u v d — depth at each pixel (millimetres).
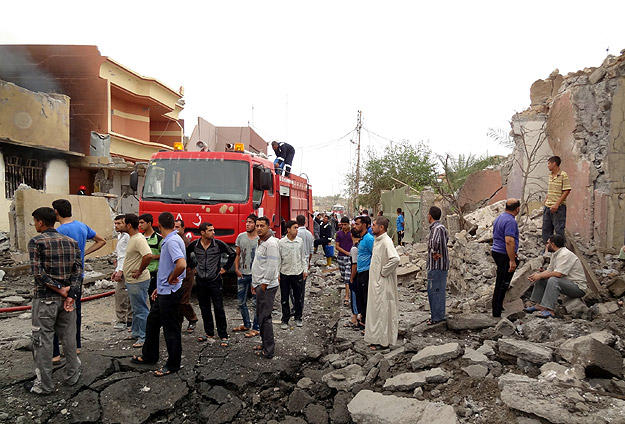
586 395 3840
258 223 5824
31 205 11336
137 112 22047
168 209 8438
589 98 8656
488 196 15469
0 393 4582
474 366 4762
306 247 9297
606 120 8195
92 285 9883
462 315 6527
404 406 4180
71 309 4594
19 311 7586
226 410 4648
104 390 4730
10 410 4312
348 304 8602
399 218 18344
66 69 18938
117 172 18422
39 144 14250
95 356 5422
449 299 8516
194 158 8828
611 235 7844
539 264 7273
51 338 4562
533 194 10086
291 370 5602
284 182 10891
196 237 8289
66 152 15109
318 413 4590
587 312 5980
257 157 9586
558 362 4625
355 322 7020
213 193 8523
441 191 12922
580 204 8641
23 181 13922
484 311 6867
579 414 3555
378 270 5938
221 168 8680
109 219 14430
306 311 8500
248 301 8875
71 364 4727
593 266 7516
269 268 5738
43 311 4469
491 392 4281
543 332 5477
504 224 6211
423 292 9602
